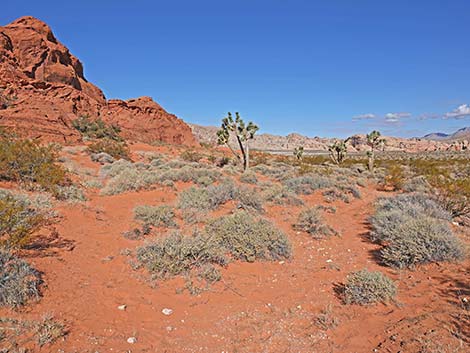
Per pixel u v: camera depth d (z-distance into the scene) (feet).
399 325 14.43
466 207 35.42
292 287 19.11
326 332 14.33
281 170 77.87
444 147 460.55
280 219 34.76
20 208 20.52
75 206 32.27
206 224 28.09
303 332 14.39
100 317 14.51
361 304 16.70
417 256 21.26
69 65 186.70
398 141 539.70
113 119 171.83
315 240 28.17
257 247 22.99
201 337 13.88
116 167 62.28
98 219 30.01
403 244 22.29
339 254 24.90
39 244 21.71
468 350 12.07
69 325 13.37
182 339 13.65
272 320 15.38
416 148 476.95
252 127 82.23
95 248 22.93
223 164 96.07
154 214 29.89
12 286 14.15
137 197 40.27
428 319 14.66
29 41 160.15
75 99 154.61
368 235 29.68
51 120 109.70
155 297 17.04
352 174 77.61
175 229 28.09
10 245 18.38
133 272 19.65
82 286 17.06
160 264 19.97
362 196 48.93
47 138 94.99
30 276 15.64
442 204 35.91
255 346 13.37
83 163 70.23
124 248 23.32
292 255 24.20
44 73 162.91
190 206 35.01
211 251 21.61
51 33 183.42
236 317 15.56
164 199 39.78
